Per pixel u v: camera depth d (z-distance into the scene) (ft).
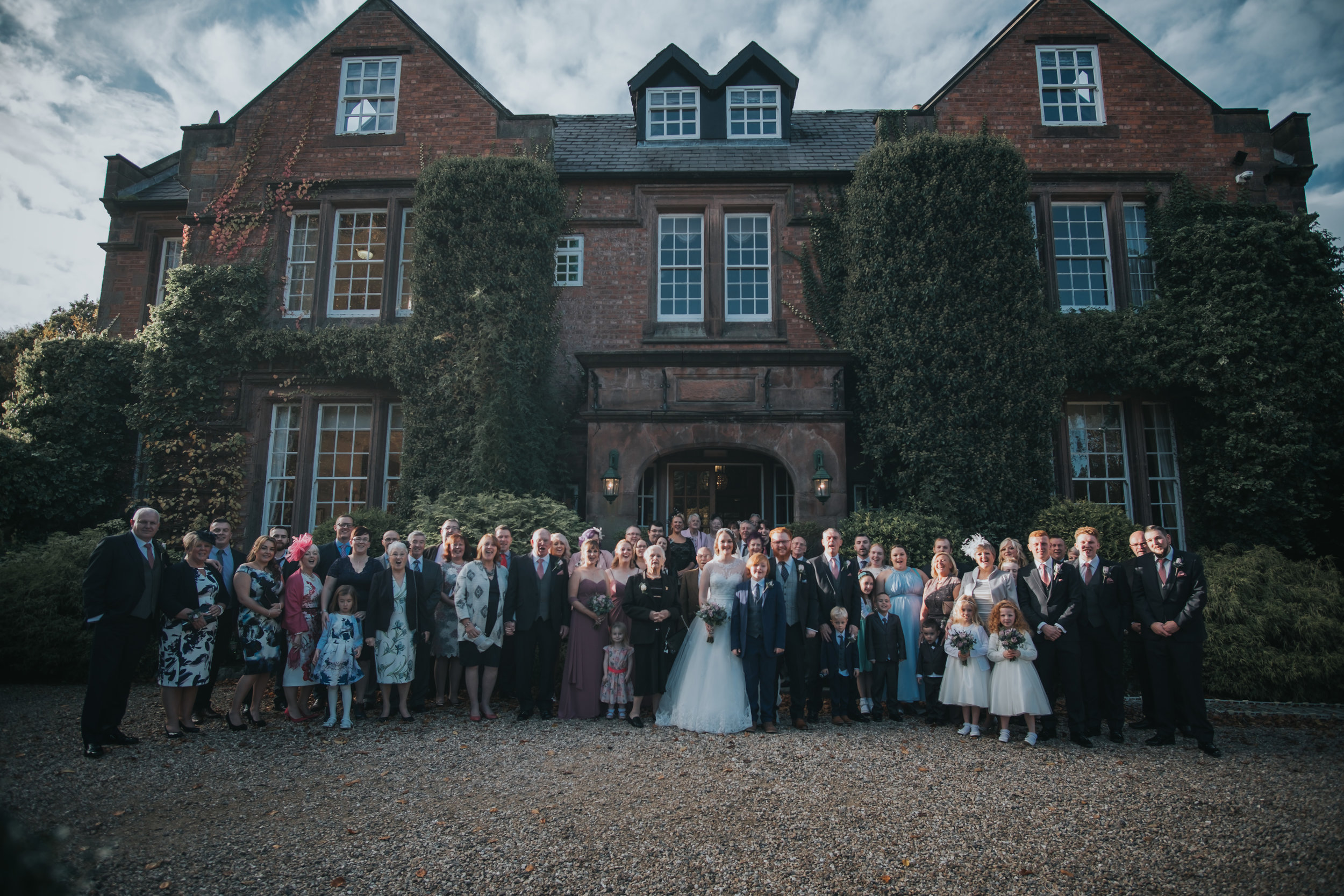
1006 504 32.58
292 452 38.68
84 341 38.81
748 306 40.52
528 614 20.77
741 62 44.65
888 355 34.37
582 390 38.32
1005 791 14.56
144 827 12.56
